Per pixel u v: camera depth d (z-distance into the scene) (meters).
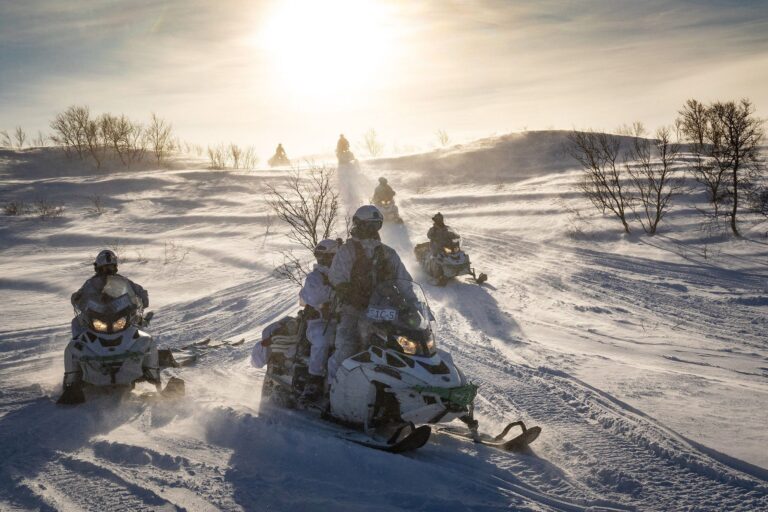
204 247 21.77
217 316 12.59
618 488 4.55
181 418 6.21
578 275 16.05
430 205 29.64
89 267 19.14
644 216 23.86
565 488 4.56
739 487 4.49
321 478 4.70
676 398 6.73
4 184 37.62
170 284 16.75
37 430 5.87
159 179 37.53
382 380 5.43
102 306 6.95
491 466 4.95
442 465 4.98
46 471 4.88
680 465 4.92
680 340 10.03
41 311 13.87
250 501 4.30
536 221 24.70
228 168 46.19
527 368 8.13
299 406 6.38
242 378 7.97
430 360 5.42
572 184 32.06
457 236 15.44
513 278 15.93
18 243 23.83
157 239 24.12
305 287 6.25
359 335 5.93
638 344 9.77
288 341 6.66
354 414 5.67
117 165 46.88
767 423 5.84
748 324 11.23
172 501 4.30
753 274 16.11
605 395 6.87
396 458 4.89
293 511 4.14
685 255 18.66
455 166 39.75
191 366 8.65
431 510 4.10
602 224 23.16
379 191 24.98
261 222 26.47
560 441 5.52
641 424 5.84
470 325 11.12
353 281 5.83
